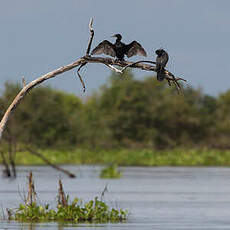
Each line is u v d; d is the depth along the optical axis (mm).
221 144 178125
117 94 177125
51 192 73062
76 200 51375
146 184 85625
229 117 190250
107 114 175750
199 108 188000
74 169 119562
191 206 61375
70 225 47500
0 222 48594
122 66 31828
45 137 153750
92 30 31969
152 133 172750
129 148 171625
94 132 172000
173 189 78500
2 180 90625
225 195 71875
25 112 144375
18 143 115625
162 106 176625
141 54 31328
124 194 71938
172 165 139750
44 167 125500
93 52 31594
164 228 47344
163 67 30578
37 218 50219
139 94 176250
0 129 33969
